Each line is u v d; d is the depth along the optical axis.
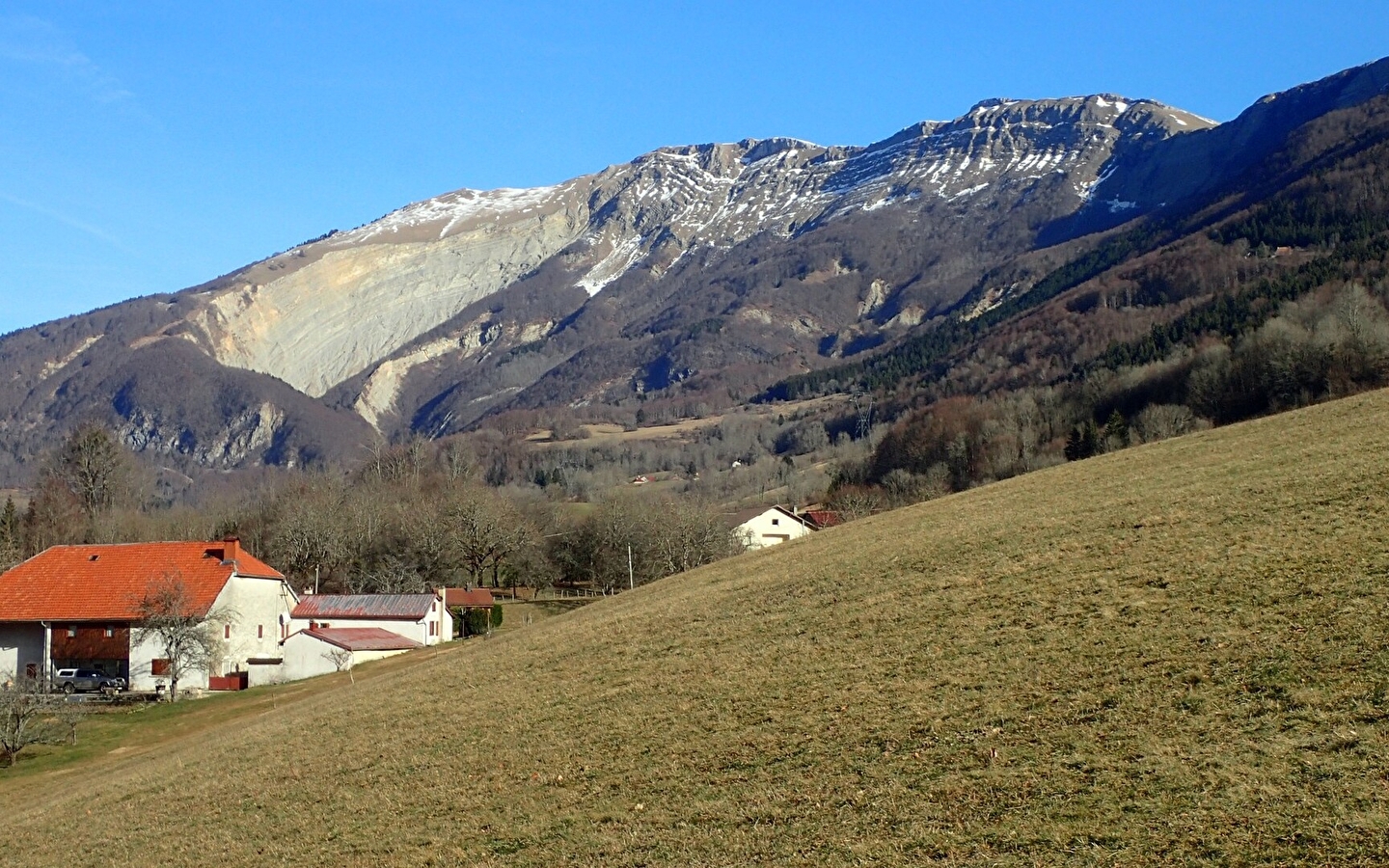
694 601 50.03
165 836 32.91
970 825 21.19
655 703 34.00
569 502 182.25
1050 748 23.44
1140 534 38.06
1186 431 119.38
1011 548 41.72
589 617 58.62
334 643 81.75
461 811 28.78
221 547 88.19
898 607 37.56
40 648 82.25
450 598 107.75
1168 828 19.19
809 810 23.72
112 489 142.50
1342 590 27.23
